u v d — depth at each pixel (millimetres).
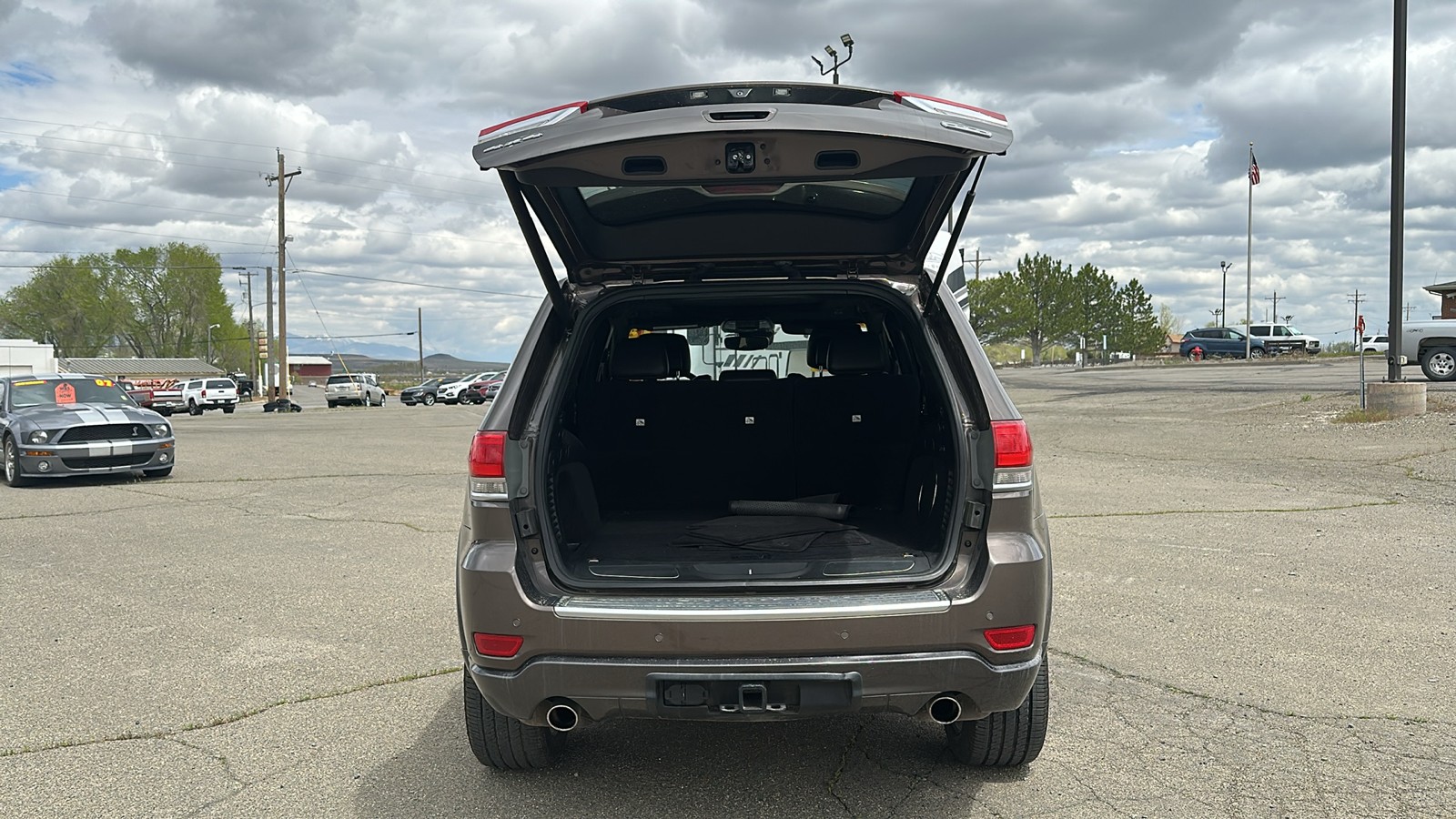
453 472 14383
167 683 4922
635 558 3586
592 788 3693
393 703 4621
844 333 4660
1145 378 36500
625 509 4750
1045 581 3219
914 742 4086
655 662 3072
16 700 4703
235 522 9820
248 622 6023
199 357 98000
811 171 3160
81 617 6207
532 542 3279
